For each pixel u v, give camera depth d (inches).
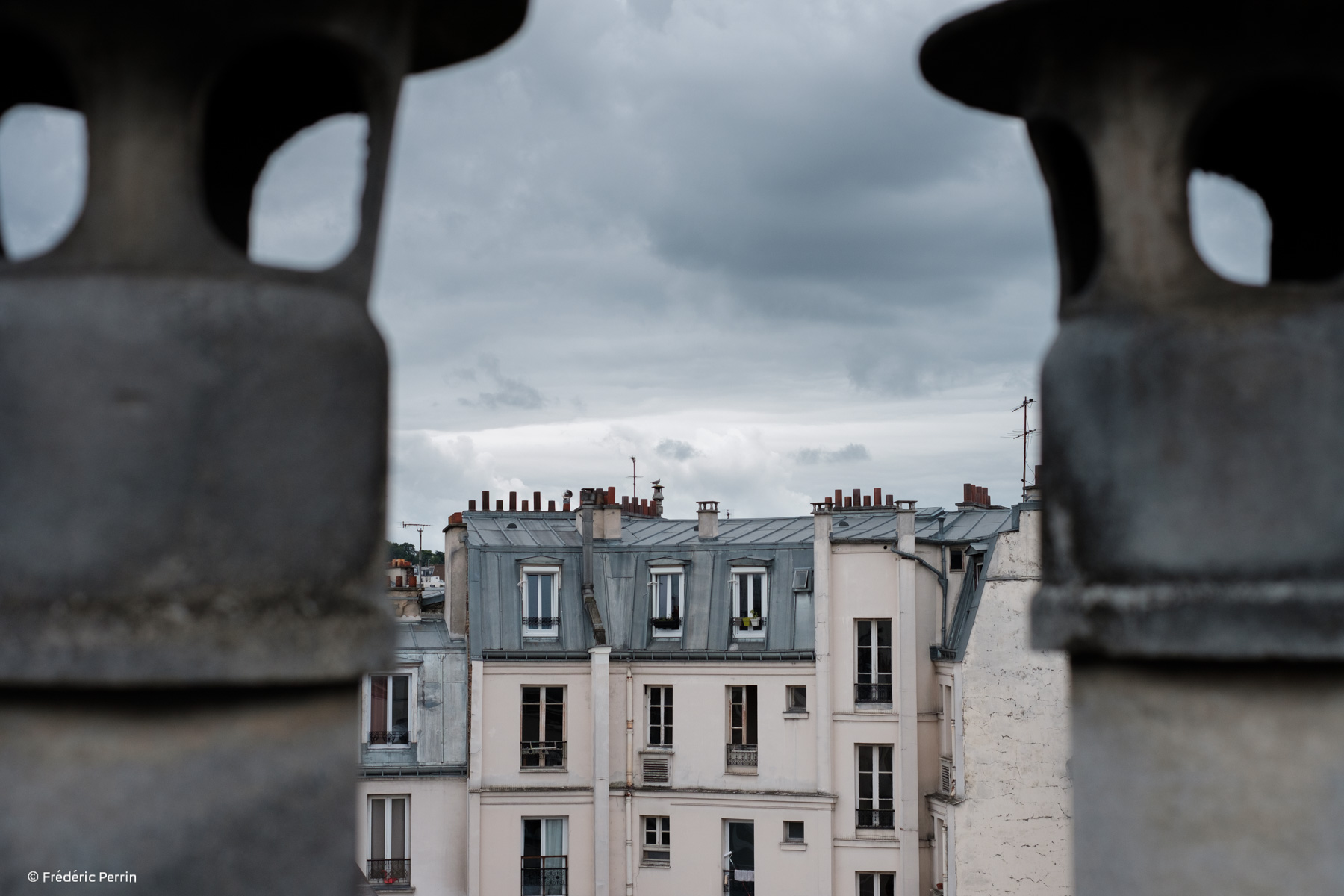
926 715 1574.8
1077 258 297.9
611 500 1724.9
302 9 246.8
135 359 229.9
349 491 248.8
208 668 229.1
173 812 231.8
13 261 235.9
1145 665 265.1
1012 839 1440.7
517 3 278.4
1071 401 273.3
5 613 226.8
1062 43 277.9
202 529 231.6
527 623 1598.2
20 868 228.2
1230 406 255.9
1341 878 250.8
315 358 243.4
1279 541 253.3
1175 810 260.4
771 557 1640.0
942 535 1665.8
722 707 1599.4
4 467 229.5
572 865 1545.3
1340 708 253.6
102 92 236.2
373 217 260.1
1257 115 336.8
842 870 1555.1
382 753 1545.3
